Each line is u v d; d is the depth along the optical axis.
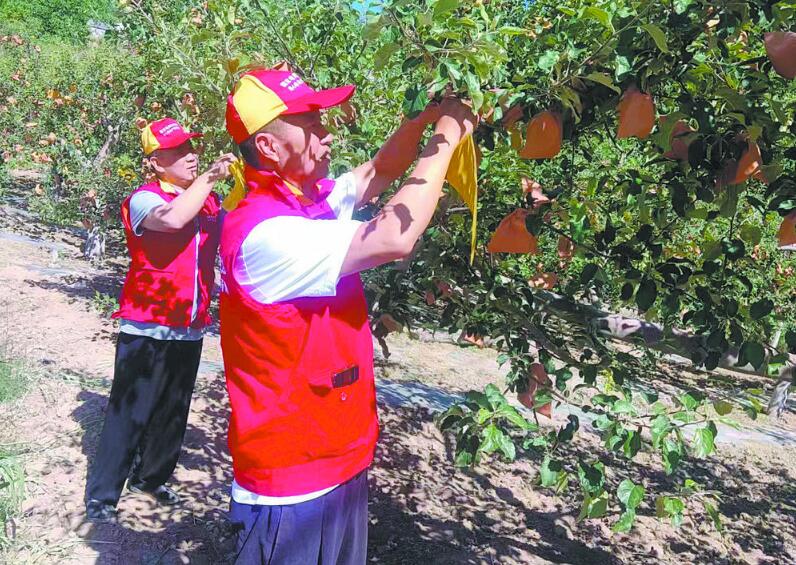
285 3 3.48
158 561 3.03
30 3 35.59
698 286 2.36
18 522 3.17
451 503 4.49
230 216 1.56
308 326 1.49
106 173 9.38
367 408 1.65
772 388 11.55
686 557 4.47
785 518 5.60
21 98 9.91
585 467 2.28
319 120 1.57
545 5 2.75
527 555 3.94
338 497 1.61
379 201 2.77
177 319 3.17
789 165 2.21
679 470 6.21
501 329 2.78
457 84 1.46
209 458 4.18
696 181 2.19
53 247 10.05
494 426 2.08
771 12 1.67
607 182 2.87
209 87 2.93
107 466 3.24
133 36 6.47
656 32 1.61
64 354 5.40
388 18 1.47
